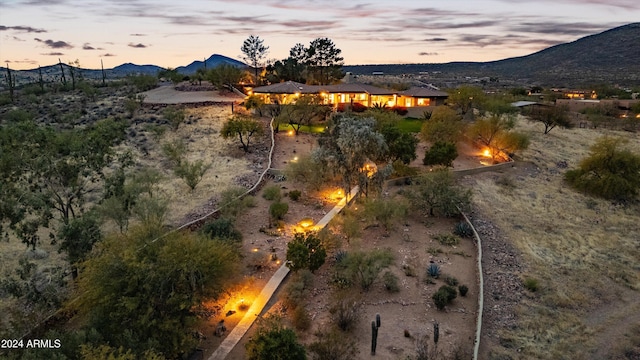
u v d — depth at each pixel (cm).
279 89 7344
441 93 7900
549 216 3997
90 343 1605
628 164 4650
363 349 2036
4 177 2367
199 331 2100
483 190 4400
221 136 5575
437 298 2398
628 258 3309
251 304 2331
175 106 6912
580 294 2714
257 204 3759
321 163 3884
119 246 2083
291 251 2623
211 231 2762
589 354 2161
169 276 1938
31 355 1593
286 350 1791
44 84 11756
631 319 2500
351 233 3120
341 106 7325
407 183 4369
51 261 2684
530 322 2364
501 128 5681
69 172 2545
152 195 3462
